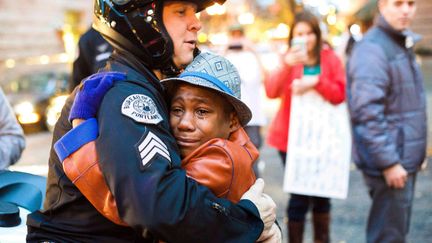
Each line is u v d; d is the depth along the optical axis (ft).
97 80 5.45
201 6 6.16
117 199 5.08
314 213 14.48
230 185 5.53
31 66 46.70
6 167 8.70
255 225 5.57
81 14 67.41
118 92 5.36
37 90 40.81
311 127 13.83
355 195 19.34
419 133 11.74
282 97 14.60
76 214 5.64
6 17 56.18
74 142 5.30
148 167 5.04
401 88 11.59
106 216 5.44
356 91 11.65
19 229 6.68
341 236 15.52
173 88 5.82
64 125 5.75
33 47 60.39
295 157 13.84
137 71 5.68
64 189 5.63
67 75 42.39
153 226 4.97
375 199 11.92
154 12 5.67
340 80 13.91
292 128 13.91
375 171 11.68
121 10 5.64
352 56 11.87
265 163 25.02
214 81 5.65
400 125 11.63
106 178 5.15
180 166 5.40
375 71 11.44
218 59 5.86
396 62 11.57
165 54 5.80
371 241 12.02
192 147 5.69
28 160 29.55
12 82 41.60
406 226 11.97
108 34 5.83
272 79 14.58
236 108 5.84
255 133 18.15
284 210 17.99
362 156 11.89
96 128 5.34
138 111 5.24
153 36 5.71
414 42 11.75
